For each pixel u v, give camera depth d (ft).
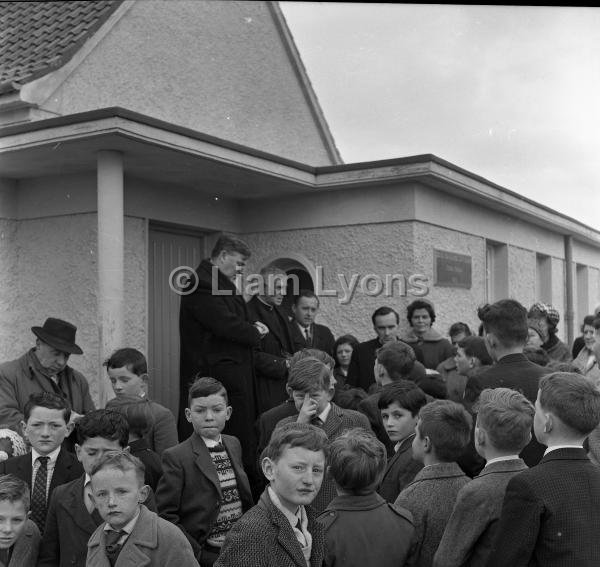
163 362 25.53
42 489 10.87
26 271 23.54
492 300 33.86
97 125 18.04
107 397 19.67
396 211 25.49
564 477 7.43
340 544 8.18
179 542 8.52
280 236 27.84
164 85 28.19
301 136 36.68
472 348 15.42
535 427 8.08
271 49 34.68
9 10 28.99
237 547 7.10
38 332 14.93
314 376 11.48
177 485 11.12
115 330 19.85
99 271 19.92
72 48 23.56
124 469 8.39
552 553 7.18
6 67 24.12
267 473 7.53
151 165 21.71
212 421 11.46
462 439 9.21
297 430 7.43
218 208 27.32
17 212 23.79
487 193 28.32
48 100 22.63
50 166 21.66
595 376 16.14
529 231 37.27
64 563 9.47
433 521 8.80
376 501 8.57
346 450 8.51
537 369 11.36
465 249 29.35
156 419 13.39
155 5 27.71
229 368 17.28
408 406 10.97
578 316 47.80
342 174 25.27
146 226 24.04
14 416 14.52
